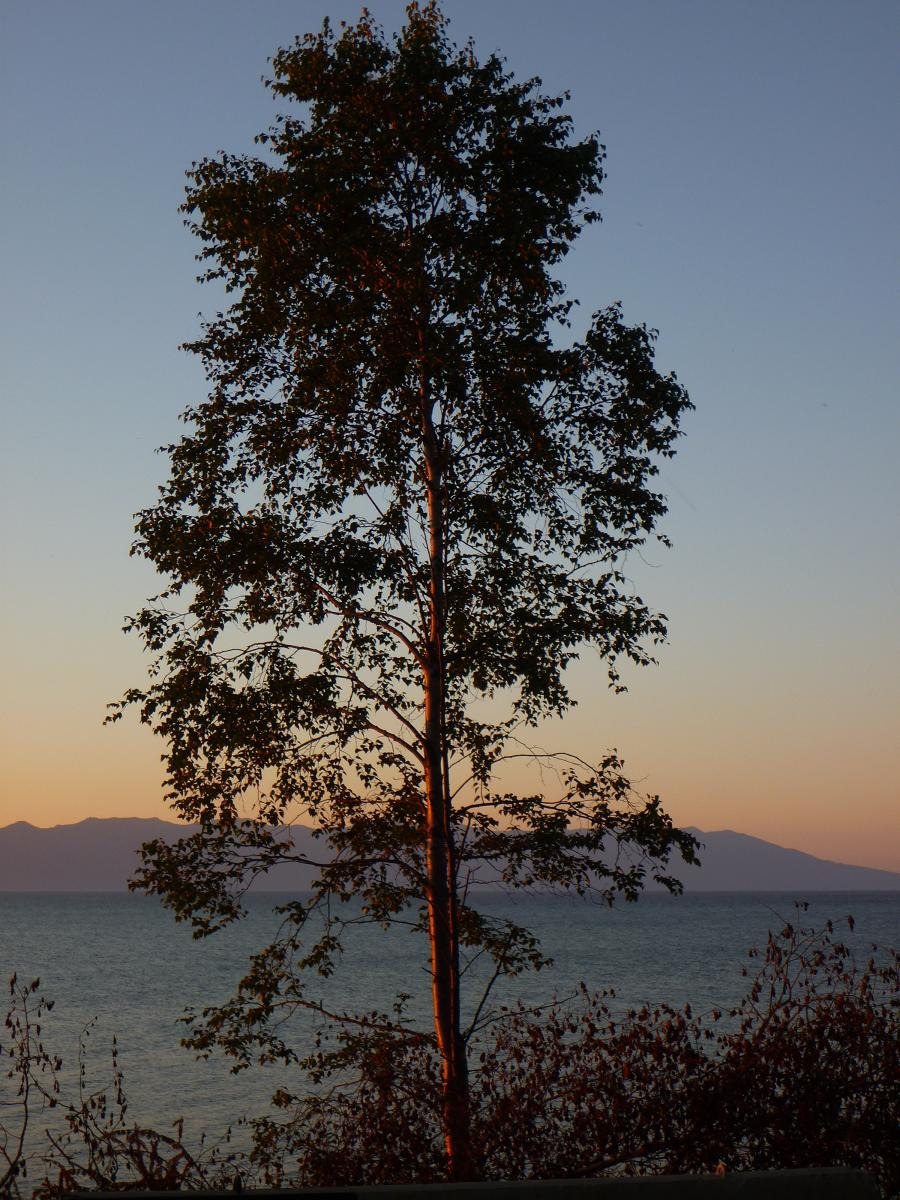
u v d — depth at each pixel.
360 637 14.77
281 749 13.98
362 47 14.88
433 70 14.49
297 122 15.00
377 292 14.41
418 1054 12.16
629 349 14.41
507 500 14.90
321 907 13.48
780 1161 9.84
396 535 14.82
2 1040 35.97
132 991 57.38
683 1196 6.14
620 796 13.60
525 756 14.07
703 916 170.62
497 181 14.76
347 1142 10.36
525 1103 10.27
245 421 14.87
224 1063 31.45
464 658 14.38
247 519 14.48
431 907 13.45
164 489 14.58
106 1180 9.31
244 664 14.16
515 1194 6.04
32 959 87.00
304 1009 39.09
